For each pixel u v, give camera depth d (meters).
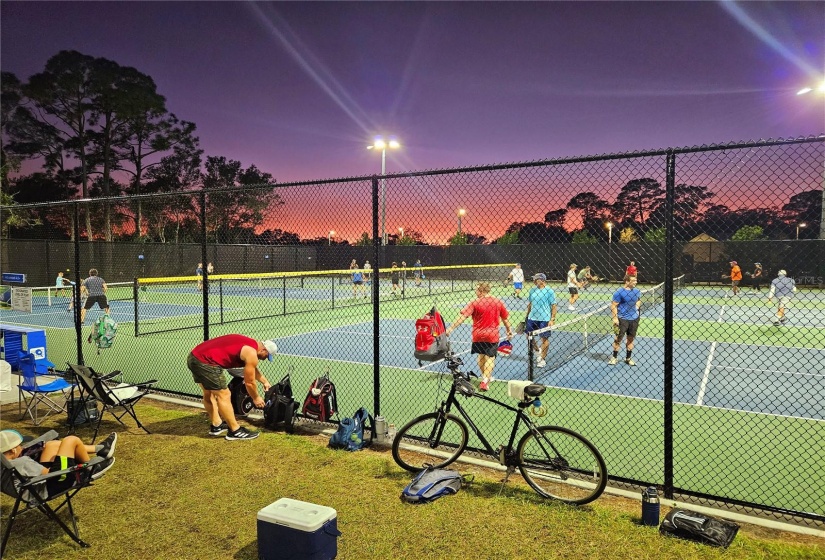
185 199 44.84
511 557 3.88
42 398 7.22
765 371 10.09
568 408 7.54
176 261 34.31
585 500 4.62
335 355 11.40
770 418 7.09
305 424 6.90
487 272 28.14
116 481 5.23
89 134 45.72
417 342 5.71
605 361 11.12
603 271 28.55
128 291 29.41
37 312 19.39
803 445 6.09
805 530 4.16
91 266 30.69
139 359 11.14
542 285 10.02
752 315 19.05
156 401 8.09
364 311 19.73
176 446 6.15
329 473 5.37
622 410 7.44
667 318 4.67
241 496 4.89
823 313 19.48
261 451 5.98
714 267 28.38
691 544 3.98
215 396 6.36
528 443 4.98
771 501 4.75
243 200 29.36
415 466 5.48
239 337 6.51
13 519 3.90
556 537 4.12
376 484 5.11
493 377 9.52
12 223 30.31
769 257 26.41
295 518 3.71
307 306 21.53
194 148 50.97
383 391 8.55
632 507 4.61
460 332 15.42
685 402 7.89
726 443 6.17
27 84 41.12
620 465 5.55
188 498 4.87
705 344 13.32
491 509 4.58
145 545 4.12
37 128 43.00
